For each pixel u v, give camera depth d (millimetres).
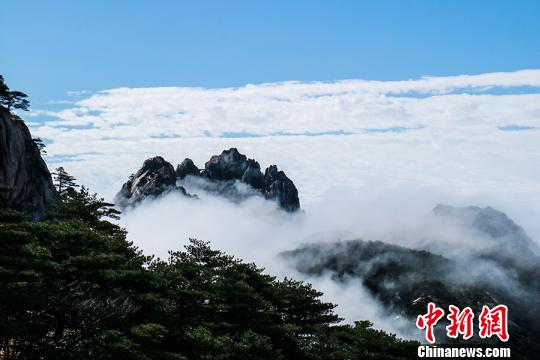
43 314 37750
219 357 46469
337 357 59219
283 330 55125
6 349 35125
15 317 35031
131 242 51250
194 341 46344
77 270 40875
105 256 41125
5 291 33969
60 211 53781
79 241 42844
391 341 60344
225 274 55156
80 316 38344
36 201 102312
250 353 48281
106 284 43281
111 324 39656
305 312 64812
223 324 50594
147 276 44594
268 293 61562
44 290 37781
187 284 50031
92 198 54188
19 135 104250
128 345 36875
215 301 53469
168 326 46500
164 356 41438
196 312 51031
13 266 36406
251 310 55406
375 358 58469
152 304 43438
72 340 37844
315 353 58625
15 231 36531
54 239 42688
